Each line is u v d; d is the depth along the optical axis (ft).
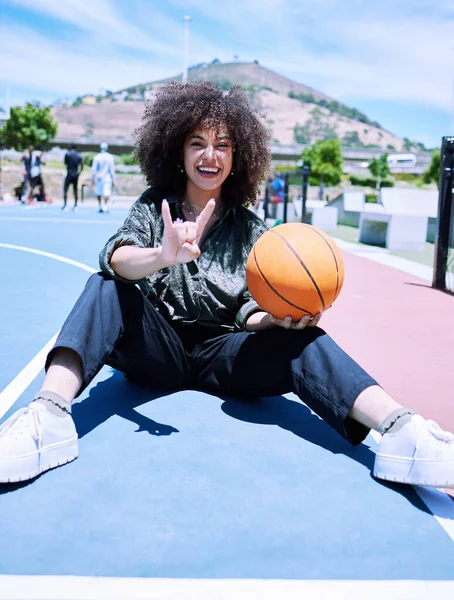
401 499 7.57
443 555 6.43
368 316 19.04
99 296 8.45
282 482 7.84
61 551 6.22
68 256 29.86
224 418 9.82
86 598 5.56
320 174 224.94
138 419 9.61
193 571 5.97
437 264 24.80
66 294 20.44
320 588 5.80
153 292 9.66
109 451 8.47
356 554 6.37
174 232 7.64
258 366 9.19
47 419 7.66
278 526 6.82
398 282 26.18
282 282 8.38
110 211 70.23
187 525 6.76
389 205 63.93
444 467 7.34
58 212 64.18
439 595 5.77
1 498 7.19
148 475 7.85
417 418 7.73
